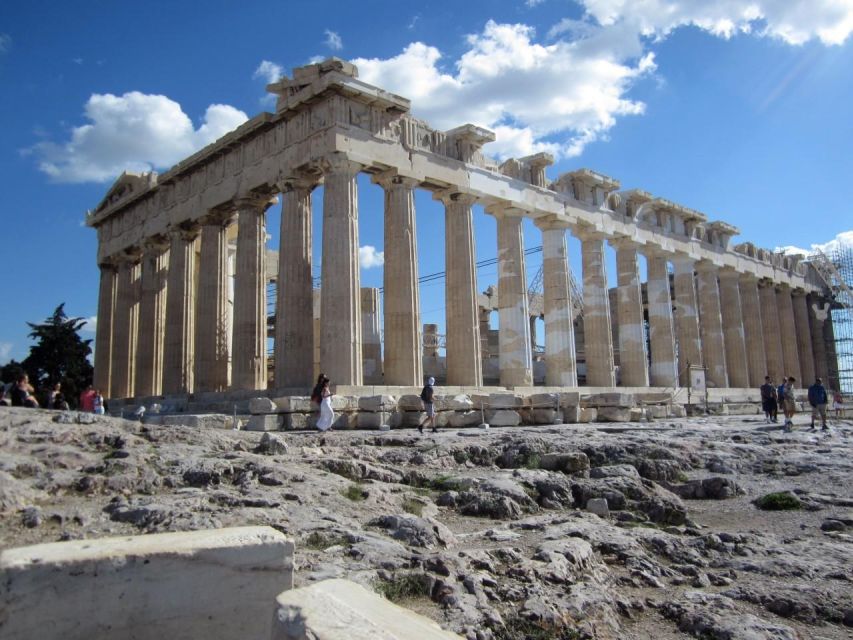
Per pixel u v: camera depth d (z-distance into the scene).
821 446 19.17
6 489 8.84
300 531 8.66
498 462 15.83
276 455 13.44
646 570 8.81
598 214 41.75
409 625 4.26
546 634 6.65
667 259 48.25
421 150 31.80
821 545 10.02
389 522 9.47
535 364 49.41
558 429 22.25
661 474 15.03
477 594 7.19
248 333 31.80
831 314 65.44
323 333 27.77
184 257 37.31
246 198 32.72
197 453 12.33
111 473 10.35
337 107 28.67
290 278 29.83
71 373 57.91
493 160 36.56
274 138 31.45
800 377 61.19
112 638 4.57
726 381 50.62
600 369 40.38
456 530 10.36
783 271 60.06
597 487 12.91
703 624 7.08
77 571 4.52
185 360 36.53
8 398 18.92
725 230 52.34
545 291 39.16
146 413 33.41
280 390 27.83
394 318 30.14
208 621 4.87
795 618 7.55
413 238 30.98
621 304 44.09
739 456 17.11
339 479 11.97
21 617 4.33
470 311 33.31
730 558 9.48
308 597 4.46
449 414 23.92
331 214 28.28
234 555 5.01
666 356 46.00
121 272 42.81
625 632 7.06
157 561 4.75
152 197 39.91
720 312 51.38
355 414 23.47
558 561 8.36
